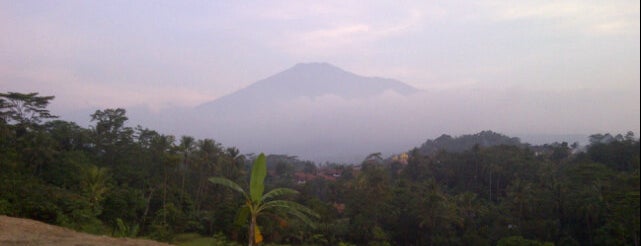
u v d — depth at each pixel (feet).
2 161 117.19
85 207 110.63
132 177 157.79
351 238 158.71
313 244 150.30
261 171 37.14
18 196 103.91
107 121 170.81
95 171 121.39
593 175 146.30
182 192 159.43
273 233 141.59
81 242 36.04
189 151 166.40
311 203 166.30
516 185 177.58
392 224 162.40
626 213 118.32
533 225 142.00
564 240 136.36
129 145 169.99
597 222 134.51
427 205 156.76
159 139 170.30
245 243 133.28
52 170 138.72
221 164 172.24
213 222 141.79
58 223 98.73
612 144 180.55
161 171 166.20
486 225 155.43
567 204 143.95
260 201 37.09
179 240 132.26
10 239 34.91
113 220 126.52
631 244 119.03
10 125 140.36
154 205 153.69
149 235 122.31
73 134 162.81
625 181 129.80
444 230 156.87
